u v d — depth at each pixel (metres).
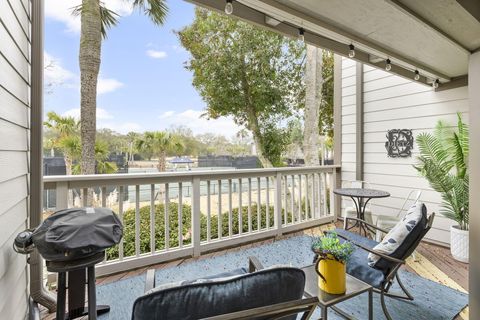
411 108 4.13
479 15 1.82
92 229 1.50
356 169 4.84
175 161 12.31
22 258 1.88
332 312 2.18
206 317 0.89
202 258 3.19
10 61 1.60
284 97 8.13
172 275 2.75
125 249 3.46
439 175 3.29
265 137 8.26
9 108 1.59
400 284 2.36
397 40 2.41
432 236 3.85
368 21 2.08
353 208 4.05
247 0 1.86
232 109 7.89
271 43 7.45
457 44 2.03
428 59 2.91
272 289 0.99
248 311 0.90
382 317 2.10
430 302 2.29
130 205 4.42
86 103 4.77
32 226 2.08
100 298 2.33
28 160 2.06
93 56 4.80
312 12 1.97
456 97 3.62
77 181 2.47
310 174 4.60
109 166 8.52
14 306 1.68
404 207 4.20
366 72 4.75
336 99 5.30
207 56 7.59
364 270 2.06
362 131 4.77
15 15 1.71
